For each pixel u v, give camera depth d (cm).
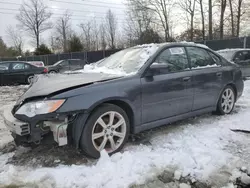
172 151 281
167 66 310
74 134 255
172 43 358
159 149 289
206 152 273
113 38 4600
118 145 285
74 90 253
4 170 250
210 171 235
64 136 249
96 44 4678
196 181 223
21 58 3328
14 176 237
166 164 250
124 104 290
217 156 263
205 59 399
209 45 1529
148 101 304
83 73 330
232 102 443
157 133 344
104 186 215
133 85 289
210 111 404
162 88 317
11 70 1102
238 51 905
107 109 271
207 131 345
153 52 328
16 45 4969
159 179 226
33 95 257
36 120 240
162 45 346
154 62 319
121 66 338
